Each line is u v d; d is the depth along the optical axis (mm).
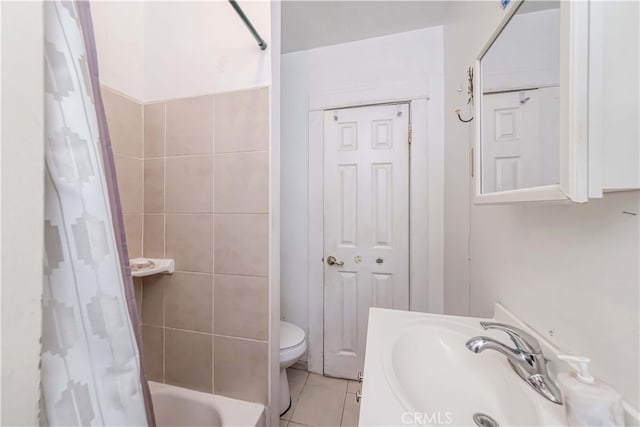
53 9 348
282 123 1896
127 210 1199
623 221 425
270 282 1122
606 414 370
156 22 1265
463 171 1288
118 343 402
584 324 514
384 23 1593
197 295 1204
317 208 1831
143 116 1273
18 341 252
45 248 334
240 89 1145
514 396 550
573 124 385
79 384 354
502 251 884
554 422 441
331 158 1808
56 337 339
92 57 452
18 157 253
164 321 1245
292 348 1403
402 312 928
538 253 677
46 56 336
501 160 704
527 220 731
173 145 1232
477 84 829
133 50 1235
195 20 1210
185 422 1160
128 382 410
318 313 1824
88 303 370
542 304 660
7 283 245
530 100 566
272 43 1116
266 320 1126
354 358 1751
